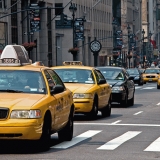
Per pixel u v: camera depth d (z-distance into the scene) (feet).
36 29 218.38
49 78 63.10
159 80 223.51
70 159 53.98
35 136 55.42
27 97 57.62
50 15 310.24
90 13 418.31
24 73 61.87
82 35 287.48
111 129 79.82
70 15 369.71
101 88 95.71
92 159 54.08
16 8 257.96
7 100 56.18
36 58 274.16
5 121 54.44
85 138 69.87
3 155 55.83
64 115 64.13
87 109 90.02
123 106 123.03
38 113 55.52
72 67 97.19
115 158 54.75
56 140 68.03
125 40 548.72
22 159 53.57
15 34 258.57
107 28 478.18
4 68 62.28
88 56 408.05
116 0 526.57
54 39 318.24
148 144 64.69
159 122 89.81
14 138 54.75
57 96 61.93
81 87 91.15
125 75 125.59
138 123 88.07
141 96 168.25
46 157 54.90
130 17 602.44
